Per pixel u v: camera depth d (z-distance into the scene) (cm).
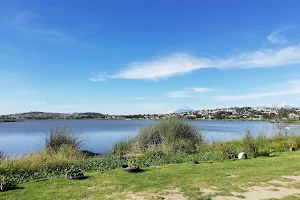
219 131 3259
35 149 1498
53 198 581
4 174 823
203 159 1091
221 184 679
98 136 2559
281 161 1008
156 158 1112
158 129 1521
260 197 579
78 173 769
